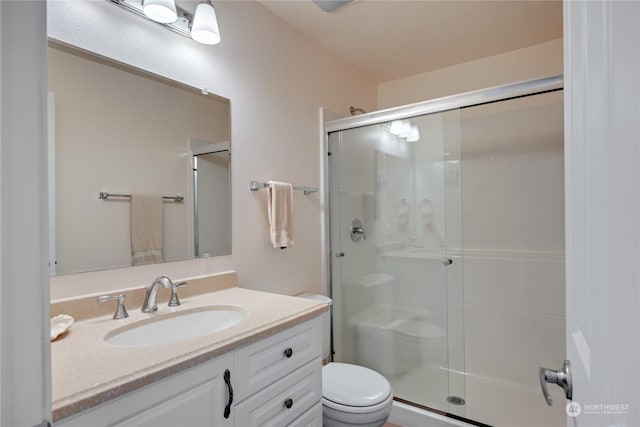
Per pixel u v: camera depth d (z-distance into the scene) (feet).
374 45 7.67
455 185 6.92
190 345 2.96
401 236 7.41
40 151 1.05
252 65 5.91
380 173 7.50
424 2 6.13
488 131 7.91
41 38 1.06
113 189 4.06
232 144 5.50
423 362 7.13
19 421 0.98
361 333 7.71
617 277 1.17
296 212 6.85
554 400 6.66
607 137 1.28
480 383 7.49
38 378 1.02
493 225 7.80
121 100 4.15
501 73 8.17
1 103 0.97
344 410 4.73
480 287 7.84
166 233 4.58
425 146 7.11
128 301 4.08
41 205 1.05
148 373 2.51
